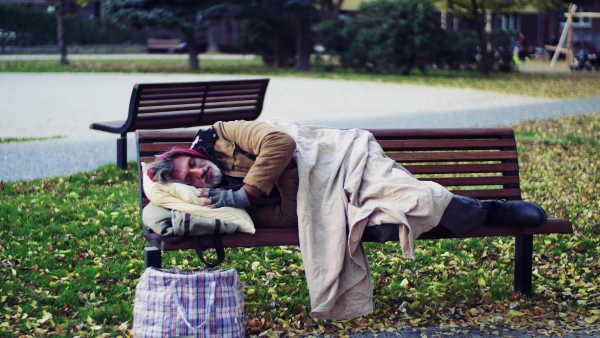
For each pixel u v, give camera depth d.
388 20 28.98
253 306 4.57
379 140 4.91
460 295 4.89
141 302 3.63
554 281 5.25
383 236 4.04
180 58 39.62
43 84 21.77
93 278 4.99
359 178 4.21
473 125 13.09
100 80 23.61
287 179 4.21
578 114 14.66
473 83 24.02
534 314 4.57
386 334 4.25
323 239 4.07
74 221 6.28
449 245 6.01
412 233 4.03
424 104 17.09
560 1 31.66
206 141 4.21
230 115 8.85
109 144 10.45
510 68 30.53
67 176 7.98
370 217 4.07
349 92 20.44
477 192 5.04
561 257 5.74
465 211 4.25
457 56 30.41
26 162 8.91
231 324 3.61
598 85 22.92
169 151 4.22
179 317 3.55
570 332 4.28
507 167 5.08
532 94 19.80
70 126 12.70
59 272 5.06
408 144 4.95
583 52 32.31
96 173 8.12
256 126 4.16
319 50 37.88
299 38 31.52
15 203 6.77
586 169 9.09
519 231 4.41
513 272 5.39
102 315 4.37
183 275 3.61
